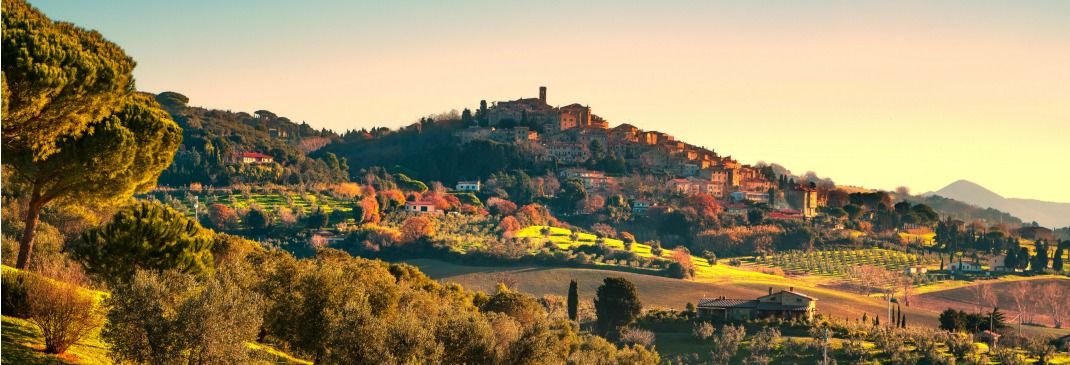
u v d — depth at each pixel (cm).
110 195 7369
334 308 6750
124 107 7250
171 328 4894
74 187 7138
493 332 7194
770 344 15862
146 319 4906
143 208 7500
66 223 11512
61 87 5750
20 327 5141
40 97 5669
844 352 15038
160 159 7706
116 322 4906
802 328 17425
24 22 5697
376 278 8831
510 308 13550
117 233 7188
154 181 7888
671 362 15400
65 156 6812
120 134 6938
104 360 5203
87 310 5066
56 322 4950
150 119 7412
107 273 7138
